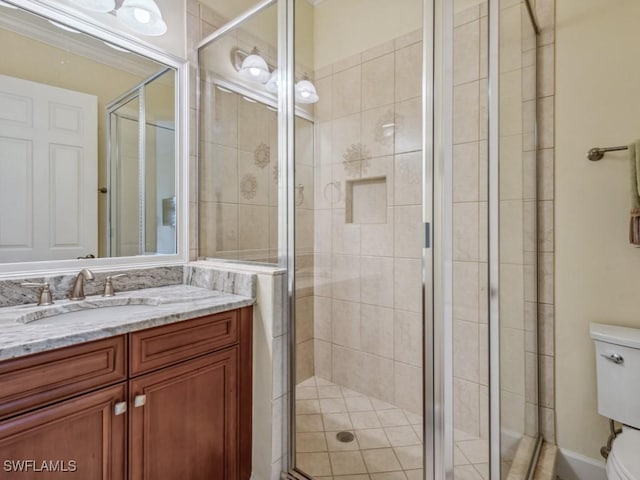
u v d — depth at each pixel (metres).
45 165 1.35
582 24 1.47
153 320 1.09
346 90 1.90
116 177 1.56
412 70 1.62
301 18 1.88
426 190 1.44
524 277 1.50
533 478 1.38
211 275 1.62
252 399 1.46
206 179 1.88
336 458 1.52
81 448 0.95
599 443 1.46
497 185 1.35
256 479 1.46
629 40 1.38
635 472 1.00
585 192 1.48
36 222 1.33
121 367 1.03
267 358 1.44
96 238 1.49
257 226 1.72
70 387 0.92
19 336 0.89
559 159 1.53
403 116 1.69
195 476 1.24
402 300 1.68
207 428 1.28
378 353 1.74
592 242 1.47
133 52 1.60
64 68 1.40
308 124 1.89
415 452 1.51
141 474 1.08
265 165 1.73
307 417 1.63
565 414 1.54
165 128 1.73
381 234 1.77
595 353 1.42
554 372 1.56
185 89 1.80
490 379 1.34
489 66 1.39
